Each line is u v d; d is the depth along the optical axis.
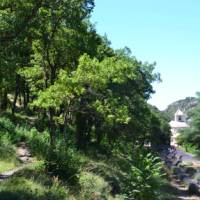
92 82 28.95
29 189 18.80
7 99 58.84
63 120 31.91
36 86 34.78
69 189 22.11
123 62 30.41
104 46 43.38
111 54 43.72
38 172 22.45
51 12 25.05
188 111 51.88
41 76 33.41
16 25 19.30
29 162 29.73
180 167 75.44
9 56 20.52
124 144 55.12
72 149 35.50
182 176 62.75
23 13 19.53
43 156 31.12
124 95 44.09
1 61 20.30
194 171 69.00
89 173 28.41
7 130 36.50
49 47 30.25
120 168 41.78
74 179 23.69
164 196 39.56
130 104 46.22
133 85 47.97
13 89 52.41
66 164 23.73
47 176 22.20
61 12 27.25
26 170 22.47
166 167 70.19
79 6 27.81
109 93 35.00
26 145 34.50
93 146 48.41
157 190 30.88
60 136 41.22
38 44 30.02
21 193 17.89
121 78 30.12
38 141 34.69
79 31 30.61
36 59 31.55
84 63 28.72
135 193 27.97
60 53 31.44
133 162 30.91
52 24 27.77
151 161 29.53
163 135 123.12
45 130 44.53
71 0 26.98
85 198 22.52
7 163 27.64
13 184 19.31
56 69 33.78
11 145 32.09
